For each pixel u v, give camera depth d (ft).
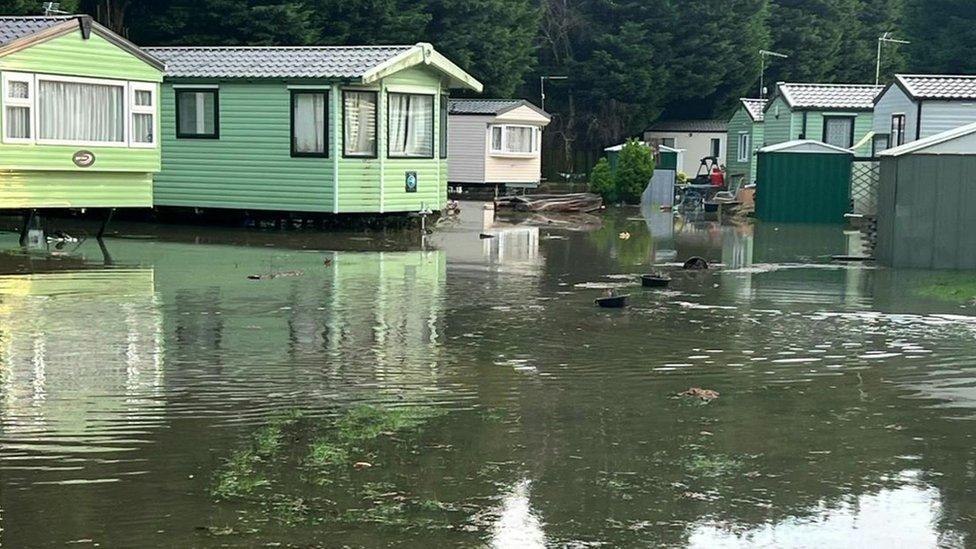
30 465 23.18
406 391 29.86
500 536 19.76
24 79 61.67
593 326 40.63
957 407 28.91
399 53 78.38
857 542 19.70
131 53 66.54
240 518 20.42
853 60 212.02
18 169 61.93
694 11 184.96
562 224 92.07
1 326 38.50
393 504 21.22
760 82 196.75
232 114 79.87
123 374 31.35
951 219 59.93
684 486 22.43
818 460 24.21
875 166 97.91
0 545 19.07
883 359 34.96
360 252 65.26
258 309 43.14
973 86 102.94
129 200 68.08
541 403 28.81
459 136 132.67
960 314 44.21
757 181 101.30
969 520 20.75
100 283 49.47
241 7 127.24
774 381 31.78
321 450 24.43
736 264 62.59
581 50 189.78
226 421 26.61
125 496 21.45
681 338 38.37
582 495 21.84
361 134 78.64
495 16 159.53
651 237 80.64
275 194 79.30
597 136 186.29
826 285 53.11
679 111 204.03
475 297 47.55
